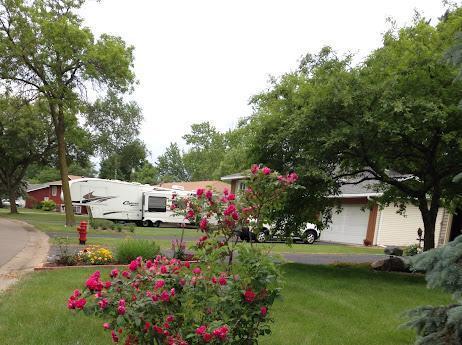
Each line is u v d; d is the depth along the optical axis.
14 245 13.48
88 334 4.98
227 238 4.20
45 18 20.44
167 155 90.62
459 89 9.59
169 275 3.66
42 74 21.97
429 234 11.74
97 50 21.25
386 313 6.90
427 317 3.46
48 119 34.94
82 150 37.97
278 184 4.33
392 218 23.73
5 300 6.34
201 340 3.36
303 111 10.06
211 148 70.94
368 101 9.62
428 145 10.63
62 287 7.30
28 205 60.34
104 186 28.28
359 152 10.32
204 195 4.35
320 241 26.58
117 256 10.16
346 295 8.16
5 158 36.22
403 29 11.04
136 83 23.41
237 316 3.49
